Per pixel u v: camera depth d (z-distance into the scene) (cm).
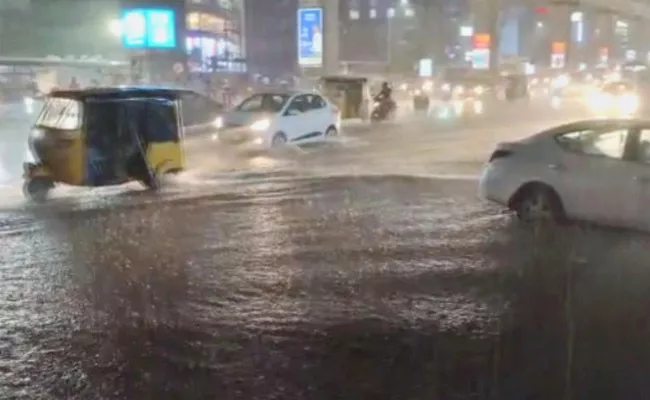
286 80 5622
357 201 1295
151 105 1429
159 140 1445
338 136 2394
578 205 1014
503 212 1172
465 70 6694
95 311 695
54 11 6075
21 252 927
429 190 1416
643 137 987
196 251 930
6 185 1508
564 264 846
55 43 6062
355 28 9831
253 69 8469
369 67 8744
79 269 846
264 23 9194
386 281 784
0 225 1091
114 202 1295
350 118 3303
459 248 930
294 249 938
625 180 974
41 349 598
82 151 1342
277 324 654
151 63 4481
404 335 623
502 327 639
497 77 5978
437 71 8106
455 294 735
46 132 1356
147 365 564
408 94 5303
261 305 709
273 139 2138
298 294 742
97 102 1357
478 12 7600
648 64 9806
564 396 504
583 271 816
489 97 5428
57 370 555
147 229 1063
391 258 884
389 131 2730
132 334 632
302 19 4631
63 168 1345
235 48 9000
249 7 9131
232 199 1323
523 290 746
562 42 8612
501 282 774
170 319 670
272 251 928
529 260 865
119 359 576
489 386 521
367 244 959
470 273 811
